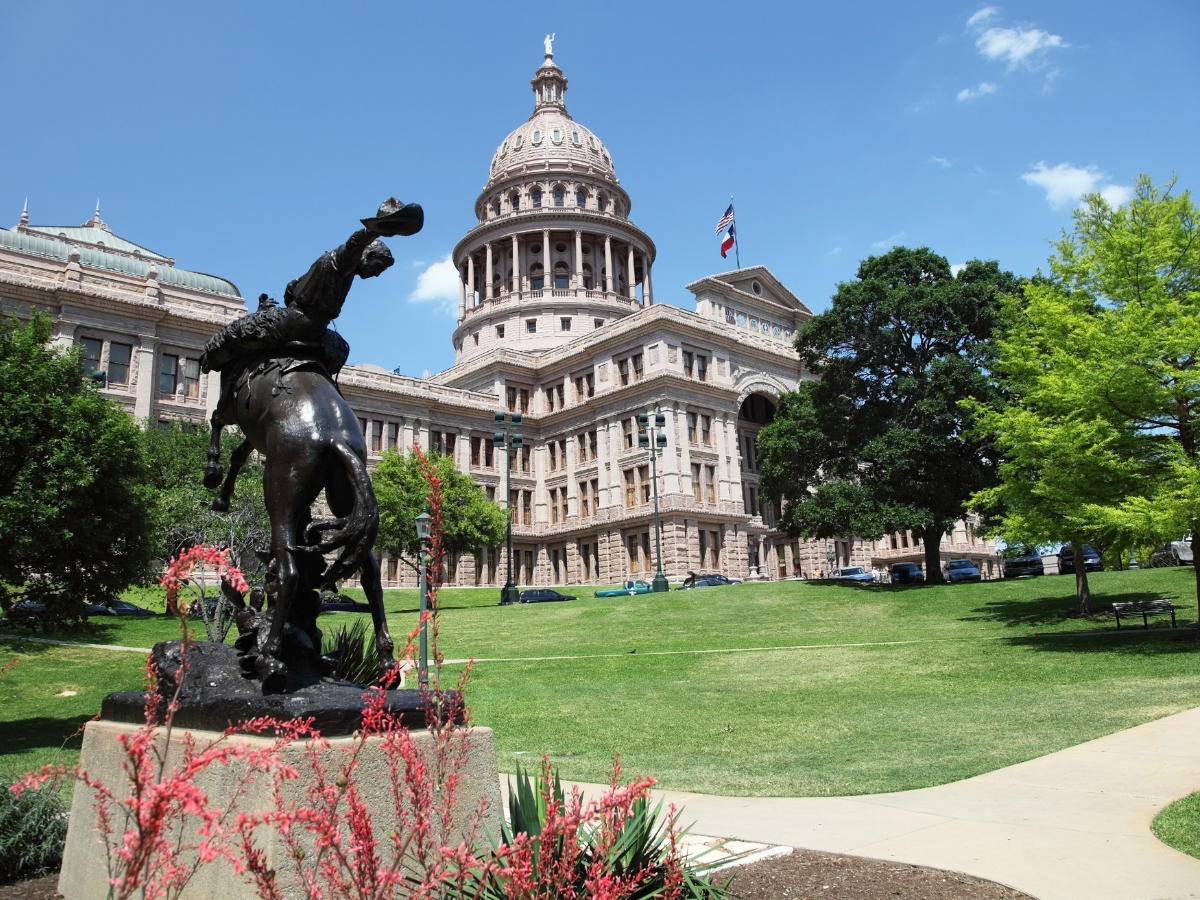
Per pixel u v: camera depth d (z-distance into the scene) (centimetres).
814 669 2430
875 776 1134
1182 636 2533
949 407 4584
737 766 1255
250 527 3262
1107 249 2661
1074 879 681
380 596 721
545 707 1945
